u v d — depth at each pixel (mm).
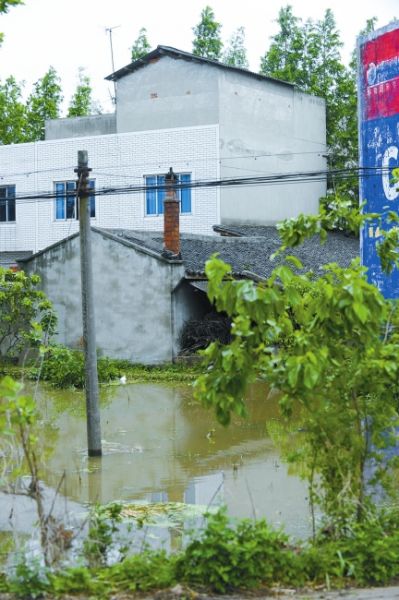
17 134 47250
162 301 31234
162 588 7719
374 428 8969
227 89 40125
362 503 8883
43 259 33562
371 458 9914
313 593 7711
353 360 8781
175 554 8867
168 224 31766
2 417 8523
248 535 8125
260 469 15195
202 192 39250
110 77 42469
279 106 43000
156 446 17656
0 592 7512
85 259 17297
